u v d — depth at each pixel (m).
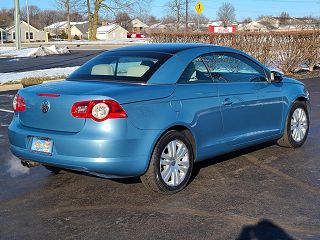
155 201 4.91
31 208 4.75
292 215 4.53
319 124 9.01
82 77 5.53
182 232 4.16
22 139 5.04
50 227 4.27
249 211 4.64
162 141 4.96
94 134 4.57
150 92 4.93
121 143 4.61
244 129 6.04
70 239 4.02
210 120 5.48
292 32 17.59
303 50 18.00
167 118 4.97
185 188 5.32
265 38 17.17
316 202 4.88
